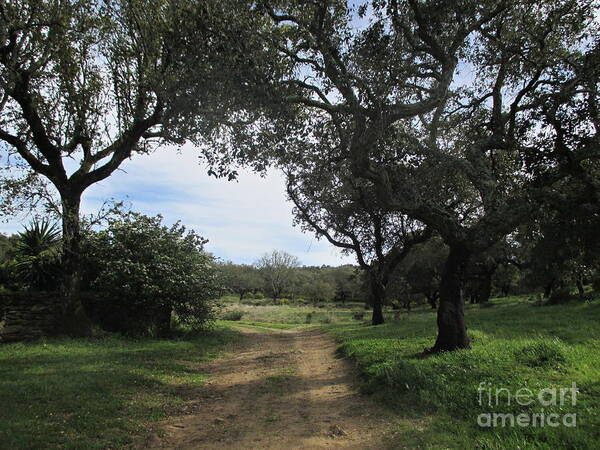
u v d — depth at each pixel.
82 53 13.44
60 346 11.21
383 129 8.84
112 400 6.55
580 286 28.20
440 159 9.95
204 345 14.02
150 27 11.63
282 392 7.77
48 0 11.77
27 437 4.74
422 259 41.31
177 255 15.87
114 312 14.61
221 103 9.04
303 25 9.16
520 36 11.33
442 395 6.03
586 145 9.53
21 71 11.93
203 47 8.64
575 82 9.96
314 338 18.27
